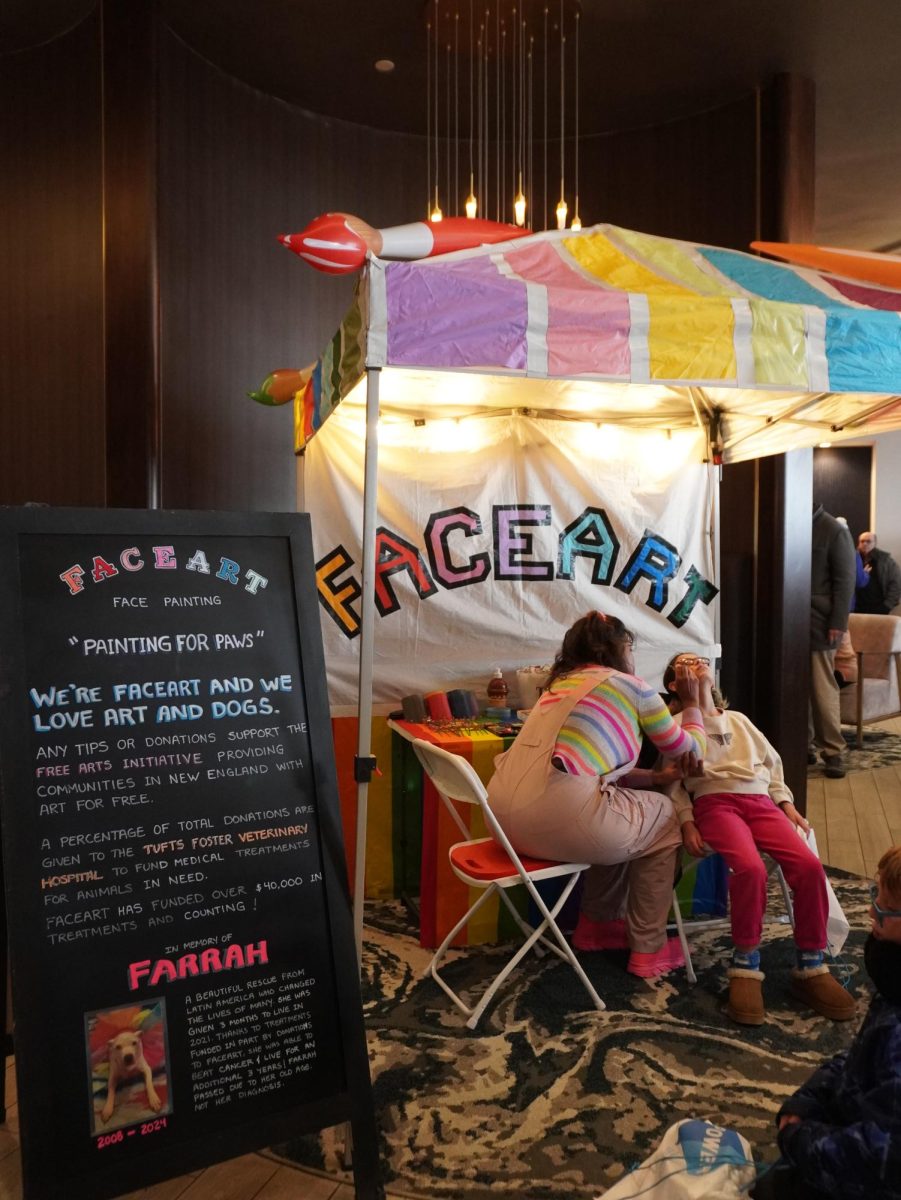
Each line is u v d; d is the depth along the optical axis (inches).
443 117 207.9
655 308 98.0
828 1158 58.9
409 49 182.5
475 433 158.2
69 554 76.2
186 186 181.0
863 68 188.9
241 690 81.2
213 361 186.7
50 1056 68.9
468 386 136.3
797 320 101.5
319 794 82.4
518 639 159.9
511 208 215.9
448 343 92.2
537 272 105.7
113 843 74.0
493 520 158.6
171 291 177.5
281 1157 86.7
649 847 119.7
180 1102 72.9
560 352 95.5
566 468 161.5
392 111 205.6
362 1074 79.3
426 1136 88.6
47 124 179.8
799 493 194.9
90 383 177.8
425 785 132.4
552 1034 107.5
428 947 132.6
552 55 183.0
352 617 153.2
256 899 78.5
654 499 165.9
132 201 171.5
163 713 77.7
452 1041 106.2
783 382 100.7
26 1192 66.5
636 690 116.1
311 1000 79.0
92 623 76.2
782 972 124.5
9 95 182.5
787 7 167.6
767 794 122.6
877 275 123.9
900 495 392.5
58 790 72.8
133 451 172.7
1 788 70.6
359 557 153.0
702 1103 93.6
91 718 74.9
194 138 182.7
